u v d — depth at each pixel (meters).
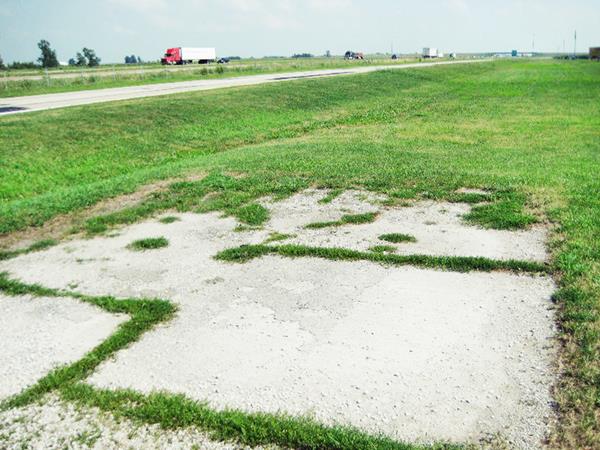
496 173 9.42
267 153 12.82
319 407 3.52
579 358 3.80
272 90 27.27
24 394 3.84
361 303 4.96
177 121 19.11
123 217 8.10
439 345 4.18
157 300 5.19
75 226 7.94
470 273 5.47
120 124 17.88
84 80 37.25
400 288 5.22
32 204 9.35
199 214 8.11
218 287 5.50
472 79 41.62
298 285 5.43
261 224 7.42
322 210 7.87
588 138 14.27
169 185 9.80
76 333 4.73
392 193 8.45
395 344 4.23
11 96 27.73
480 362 3.92
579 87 31.72
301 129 19.39
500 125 17.67
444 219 7.18
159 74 42.59
